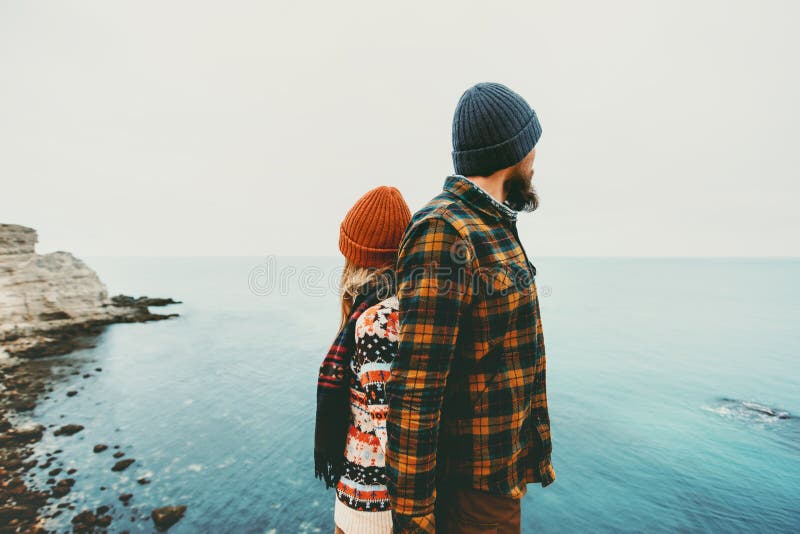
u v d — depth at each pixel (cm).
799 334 5350
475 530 111
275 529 1098
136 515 1129
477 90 117
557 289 11738
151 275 18750
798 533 1270
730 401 2608
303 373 2927
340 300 165
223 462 1512
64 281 3900
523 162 118
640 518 1320
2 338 3080
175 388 2484
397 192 153
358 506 136
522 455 121
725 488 1527
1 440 1620
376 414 119
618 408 2419
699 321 6331
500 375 108
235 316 6106
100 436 1709
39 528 1035
